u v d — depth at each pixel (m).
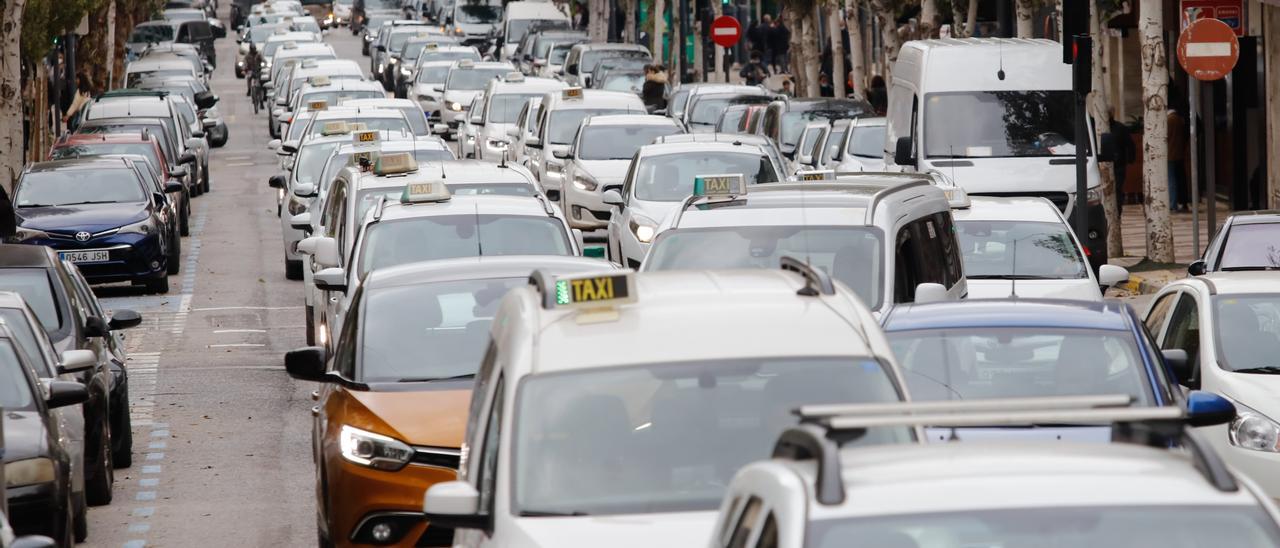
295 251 63.72
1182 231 71.06
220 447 36.53
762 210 30.67
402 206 35.62
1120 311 23.70
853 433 11.67
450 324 26.09
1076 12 47.44
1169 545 10.30
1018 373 22.59
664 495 15.42
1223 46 49.81
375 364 25.33
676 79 155.00
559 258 28.12
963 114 55.50
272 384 44.16
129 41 182.00
